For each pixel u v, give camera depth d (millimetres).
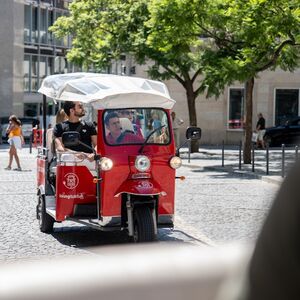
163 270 1149
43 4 63906
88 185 10172
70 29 34812
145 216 9320
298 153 1095
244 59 24797
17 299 1037
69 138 9602
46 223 11367
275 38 24922
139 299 1049
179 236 10984
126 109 10016
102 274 1124
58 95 10930
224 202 15781
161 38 25203
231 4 23703
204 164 27203
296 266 1016
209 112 44125
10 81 59750
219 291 1049
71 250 9867
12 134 25344
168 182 9859
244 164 27078
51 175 11039
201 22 24422
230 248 1295
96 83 10398
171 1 24094
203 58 27516
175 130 32656
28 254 9492
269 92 44312
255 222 1138
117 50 33250
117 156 9719
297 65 26859
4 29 59625
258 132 39969
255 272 1040
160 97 10039
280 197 1066
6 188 18859
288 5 23141
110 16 33125
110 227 9805
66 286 1075
